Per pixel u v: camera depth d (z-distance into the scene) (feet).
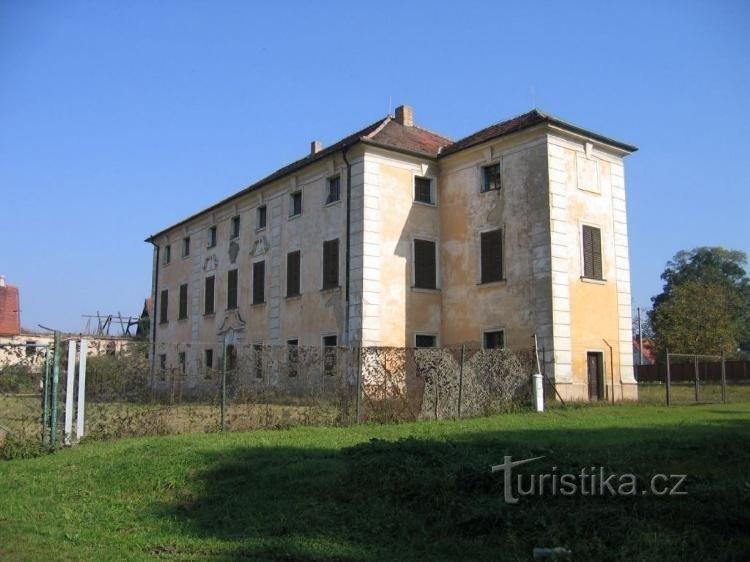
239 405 49.06
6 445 40.27
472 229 86.22
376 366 53.93
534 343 71.36
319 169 93.91
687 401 77.97
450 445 32.09
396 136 93.40
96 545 24.22
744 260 225.76
